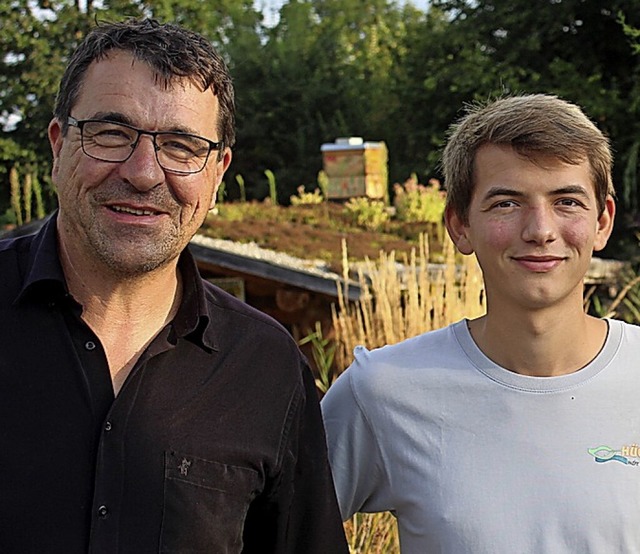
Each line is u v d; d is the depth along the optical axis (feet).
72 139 5.97
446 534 6.38
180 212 6.05
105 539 5.62
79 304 6.01
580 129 6.35
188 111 6.01
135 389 5.97
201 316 6.27
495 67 53.42
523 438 6.42
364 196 33.47
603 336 6.71
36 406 5.75
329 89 83.35
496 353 6.67
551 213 6.31
